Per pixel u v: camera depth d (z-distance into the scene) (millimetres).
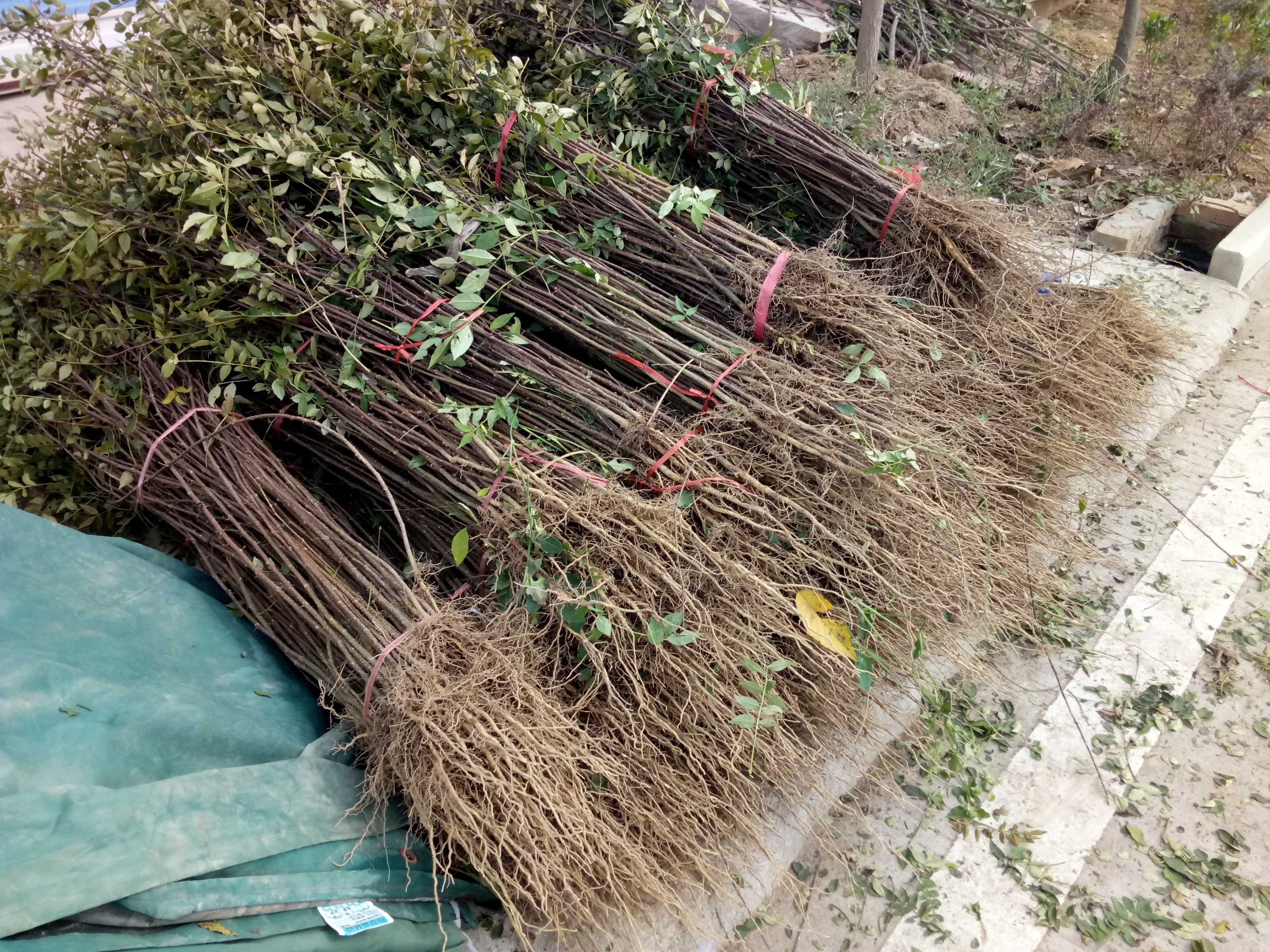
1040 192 4480
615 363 2498
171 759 1832
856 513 2139
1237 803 2221
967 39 6203
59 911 1470
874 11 4988
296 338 2492
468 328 2281
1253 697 2471
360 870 1812
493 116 2791
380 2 2775
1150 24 6008
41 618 1973
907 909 2018
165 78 2609
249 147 2451
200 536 2357
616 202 2789
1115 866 2102
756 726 1888
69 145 2754
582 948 1794
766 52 4012
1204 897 2029
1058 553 2688
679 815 1881
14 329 2635
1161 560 2879
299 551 2156
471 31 2871
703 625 1985
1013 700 2486
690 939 1910
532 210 2703
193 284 2510
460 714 1771
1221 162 4871
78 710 1784
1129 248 4270
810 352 2424
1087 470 2982
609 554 1986
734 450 2238
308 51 2568
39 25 2578
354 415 2383
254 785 1793
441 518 2371
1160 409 3365
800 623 2105
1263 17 6293
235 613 2342
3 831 1521
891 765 2283
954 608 2256
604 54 3271
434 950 1835
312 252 2482
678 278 2723
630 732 1957
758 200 3301
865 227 3000
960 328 2803
